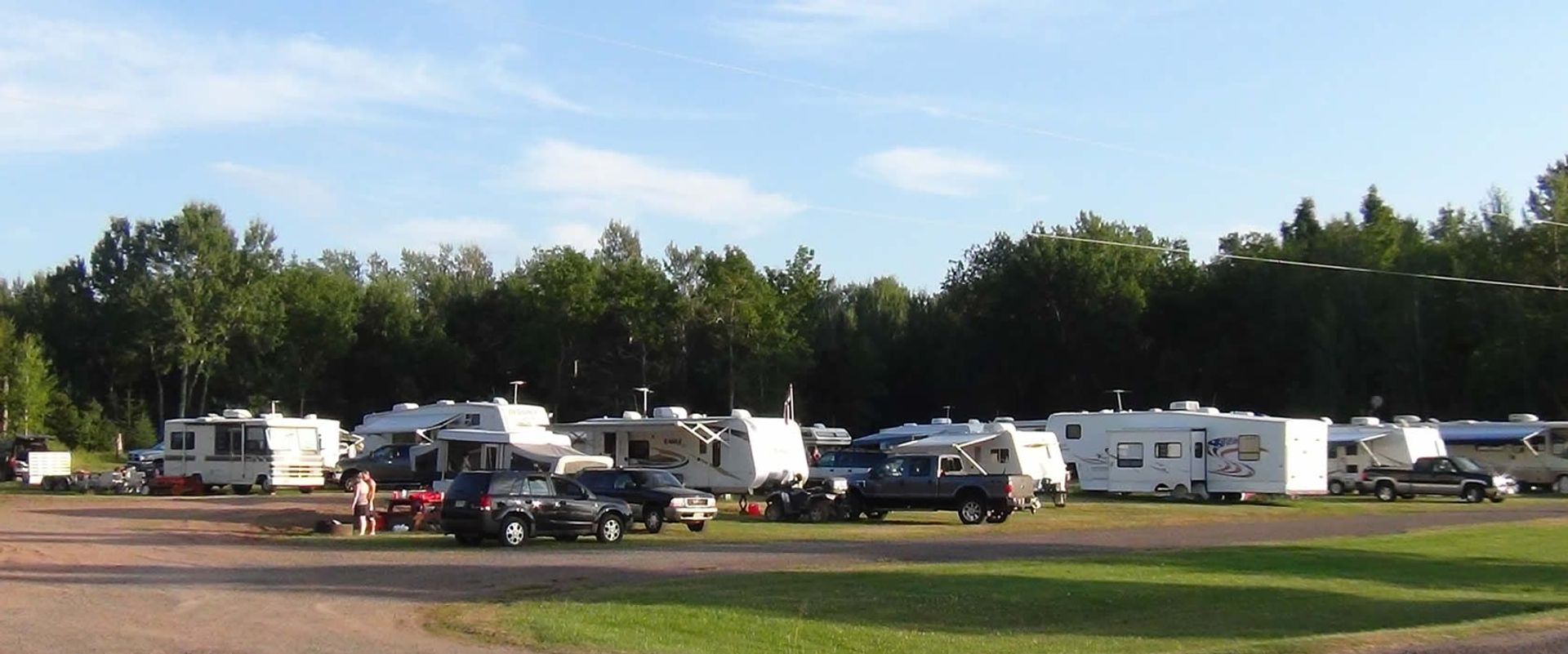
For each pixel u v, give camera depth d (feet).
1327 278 251.60
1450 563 83.61
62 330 286.66
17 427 251.19
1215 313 273.95
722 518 126.41
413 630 50.96
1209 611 62.13
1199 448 153.07
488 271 390.63
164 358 280.10
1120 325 276.21
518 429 140.15
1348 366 245.86
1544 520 122.01
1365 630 56.44
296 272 298.97
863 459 145.89
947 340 298.97
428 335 299.79
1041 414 288.51
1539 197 254.06
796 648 50.21
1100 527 115.14
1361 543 95.20
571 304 285.23
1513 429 179.32
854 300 333.42
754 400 281.54
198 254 282.56
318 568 75.66
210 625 51.21
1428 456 165.68
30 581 67.10
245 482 157.17
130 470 170.71
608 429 141.79
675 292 287.28
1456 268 243.40
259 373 286.46
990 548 91.81
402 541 96.84
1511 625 50.60
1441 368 244.01
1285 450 147.54
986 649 51.13
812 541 98.22
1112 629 57.41
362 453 165.48
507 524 91.81
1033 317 282.15
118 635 48.14
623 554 85.97
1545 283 238.27
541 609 56.70
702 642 50.44
